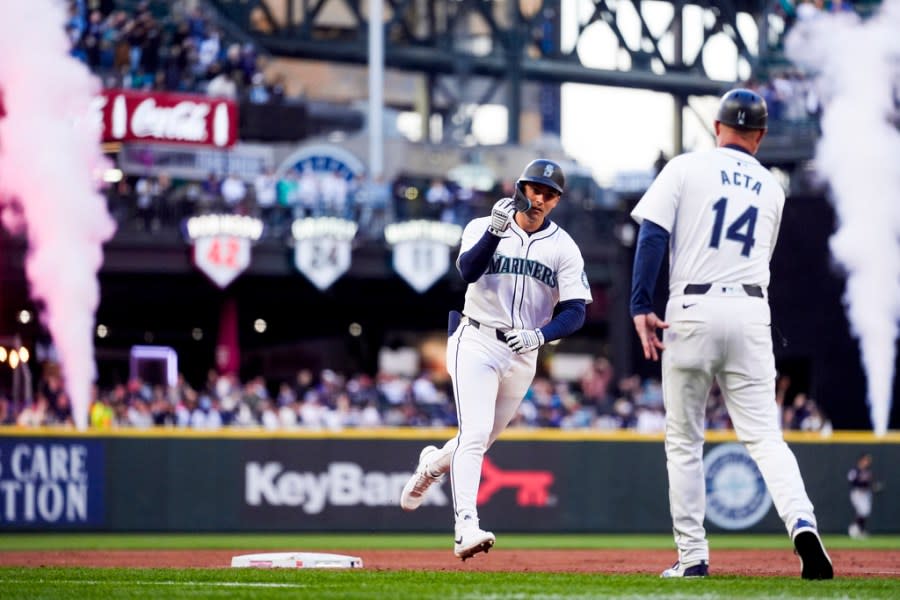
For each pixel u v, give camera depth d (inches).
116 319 4429.1
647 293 1012.5
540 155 4709.6
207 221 3523.6
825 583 959.6
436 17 5610.2
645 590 900.0
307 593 868.0
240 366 4749.0
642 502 2581.2
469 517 1011.9
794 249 3683.6
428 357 4840.1
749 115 1028.5
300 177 3752.5
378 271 3791.8
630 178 4138.8
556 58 5378.9
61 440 2425.0
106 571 1108.5
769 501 2571.4
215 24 4330.7
